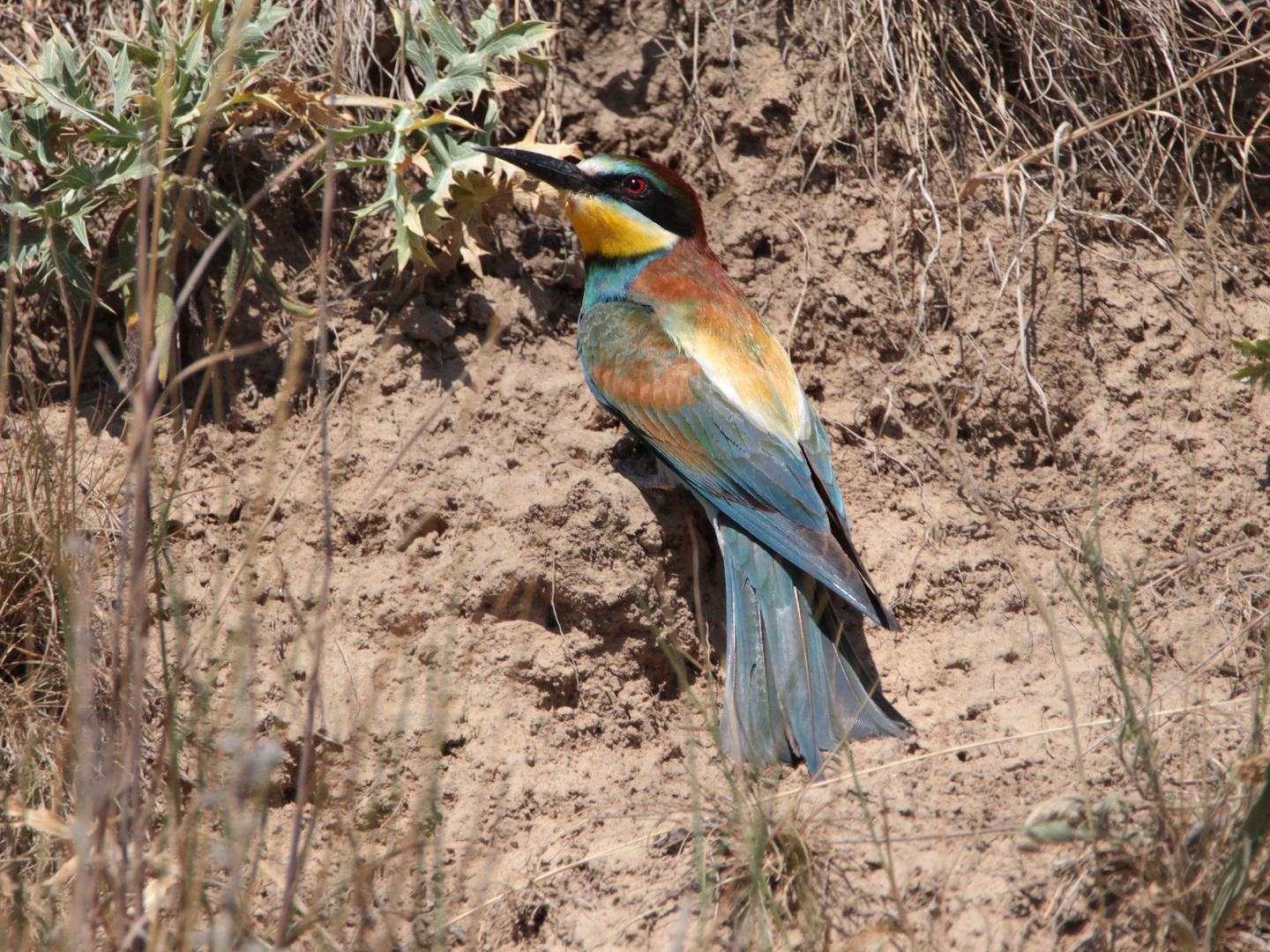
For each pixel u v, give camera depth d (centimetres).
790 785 632
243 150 804
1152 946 497
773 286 848
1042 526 778
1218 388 824
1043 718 651
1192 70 917
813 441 736
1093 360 834
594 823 622
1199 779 571
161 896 473
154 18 766
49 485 654
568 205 798
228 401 770
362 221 823
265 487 510
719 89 880
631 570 723
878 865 555
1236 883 490
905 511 779
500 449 763
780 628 685
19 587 652
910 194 860
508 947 570
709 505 727
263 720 640
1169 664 684
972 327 833
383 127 769
